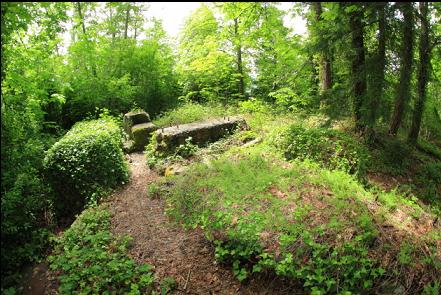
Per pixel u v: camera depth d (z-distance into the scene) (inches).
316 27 340.8
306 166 310.3
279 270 192.5
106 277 202.2
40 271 220.2
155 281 206.2
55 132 533.6
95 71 596.4
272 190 261.9
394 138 421.7
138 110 513.3
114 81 582.9
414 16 343.0
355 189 279.4
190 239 237.5
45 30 326.3
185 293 198.8
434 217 272.7
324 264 196.4
